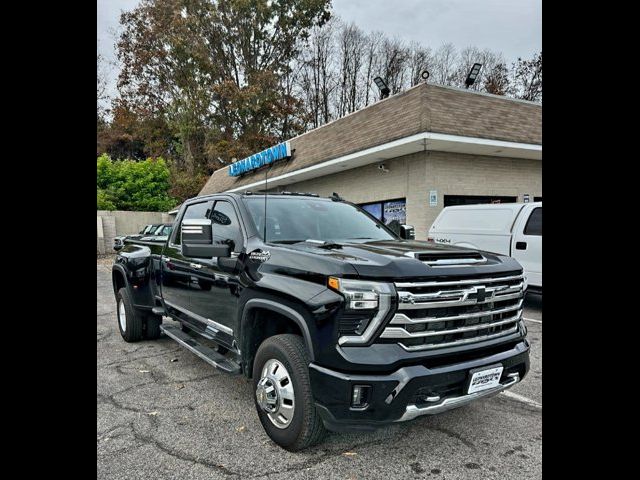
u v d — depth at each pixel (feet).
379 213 44.60
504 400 12.48
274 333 10.91
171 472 8.92
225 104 116.06
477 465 9.15
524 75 132.05
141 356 16.96
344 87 142.72
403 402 8.13
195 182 108.17
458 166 39.52
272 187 61.05
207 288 13.03
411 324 8.46
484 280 9.31
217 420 11.28
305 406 8.99
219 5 117.60
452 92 39.27
